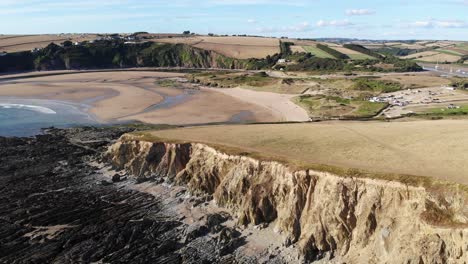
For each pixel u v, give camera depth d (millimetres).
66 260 52531
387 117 113625
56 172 83000
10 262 52219
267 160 61250
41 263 52031
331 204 51750
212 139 74688
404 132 67812
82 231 59062
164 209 65938
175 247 54844
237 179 62906
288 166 58094
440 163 52625
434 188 46656
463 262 41156
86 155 93688
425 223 44469
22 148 98375
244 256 52188
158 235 57875
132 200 69375
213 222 59156
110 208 66562
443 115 110688
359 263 47250
